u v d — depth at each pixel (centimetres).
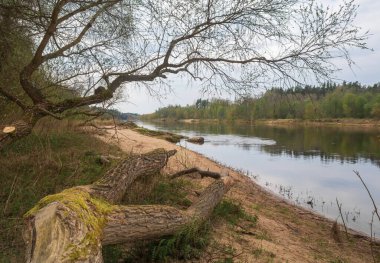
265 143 2958
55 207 289
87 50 603
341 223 891
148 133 3042
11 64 635
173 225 420
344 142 3020
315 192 1243
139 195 561
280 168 1712
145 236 386
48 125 948
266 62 582
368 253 663
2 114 691
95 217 317
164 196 617
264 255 489
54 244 262
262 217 742
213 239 484
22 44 617
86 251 267
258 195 1055
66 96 699
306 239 678
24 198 520
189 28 612
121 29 607
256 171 1616
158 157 633
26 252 275
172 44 625
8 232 407
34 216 293
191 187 765
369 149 2503
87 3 584
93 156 855
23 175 614
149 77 633
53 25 552
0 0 543
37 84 671
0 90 559
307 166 1783
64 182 606
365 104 6575
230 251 455
